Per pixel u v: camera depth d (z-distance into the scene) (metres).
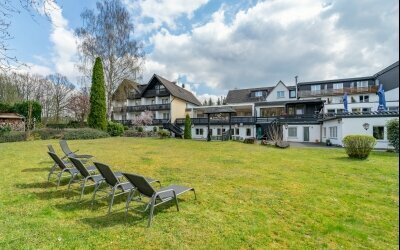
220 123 33.78
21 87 41.75
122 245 3.37
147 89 42.12
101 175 5.27
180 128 35.75
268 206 4.89
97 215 4.40
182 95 43.88
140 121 37.00
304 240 3.54
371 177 7.48
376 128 19.16
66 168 6.14
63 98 46.56
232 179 7.08
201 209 4.71
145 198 5.25
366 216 4.41
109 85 27.98
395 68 33.53
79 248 3.28
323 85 39.66
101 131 22.52
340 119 20.81
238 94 44.94
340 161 10.80
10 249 3.21
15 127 23.00
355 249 3.31
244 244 3.42
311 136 28.25
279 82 40.19
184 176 7.44
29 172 7.66
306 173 8.02
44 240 3.46
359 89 36.91
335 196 5.54
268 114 36.00
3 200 5.08
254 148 16.61
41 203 4.95
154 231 3.79
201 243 3.44
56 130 20.31
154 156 11.56
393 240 3.55
